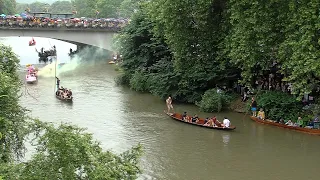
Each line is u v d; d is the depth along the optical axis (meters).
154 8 45.03
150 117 38.59
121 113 39.88
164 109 41.72
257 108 38.38
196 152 29.53
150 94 48.62
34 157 13.41
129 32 52.88
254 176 25.56
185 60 43.59
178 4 40.31
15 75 20.08
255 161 27.95
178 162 27.66
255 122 37.16
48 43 108.31
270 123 36.03
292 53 33.00
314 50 31.00
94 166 13.18
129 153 16.11
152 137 32.75
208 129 35.03
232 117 38.91
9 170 12.30
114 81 56.12
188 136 33.16
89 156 13.09
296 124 34.81
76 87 52.06
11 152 15.02
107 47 75.75
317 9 31.22
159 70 48.41
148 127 35.38
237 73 43.91
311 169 26.67
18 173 12.38
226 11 39.66
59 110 40.31
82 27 72.56
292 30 33.03
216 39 41.88
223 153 29.39
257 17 34.31
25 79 55.91
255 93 40.06
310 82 34.41
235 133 33.97
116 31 74.88
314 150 30.05
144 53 52.09
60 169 13.25
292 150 30.08
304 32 31.58
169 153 29.23
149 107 42.44
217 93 41.38
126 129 34.72
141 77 49.78
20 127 15.28
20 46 99.44
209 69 43.16
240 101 42.00
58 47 99.19
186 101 44.22
